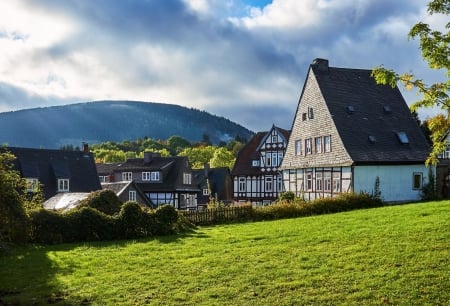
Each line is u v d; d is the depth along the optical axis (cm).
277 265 1358
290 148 4750
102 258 1619
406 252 1362
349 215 2384
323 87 4053
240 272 1312
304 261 1380
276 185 6388
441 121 1122
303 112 4428
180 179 6625
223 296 1127
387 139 3788
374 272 1210
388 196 3581
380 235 1636
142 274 1360
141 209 2262
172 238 2077
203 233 2236
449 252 1323
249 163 6756
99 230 2170
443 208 2217
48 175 5338
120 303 1112
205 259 1498
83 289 1234
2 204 1925
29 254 1791
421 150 3775
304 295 1095
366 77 4306
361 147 3644
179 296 1139
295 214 2884
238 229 2272
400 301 1023
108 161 11688
